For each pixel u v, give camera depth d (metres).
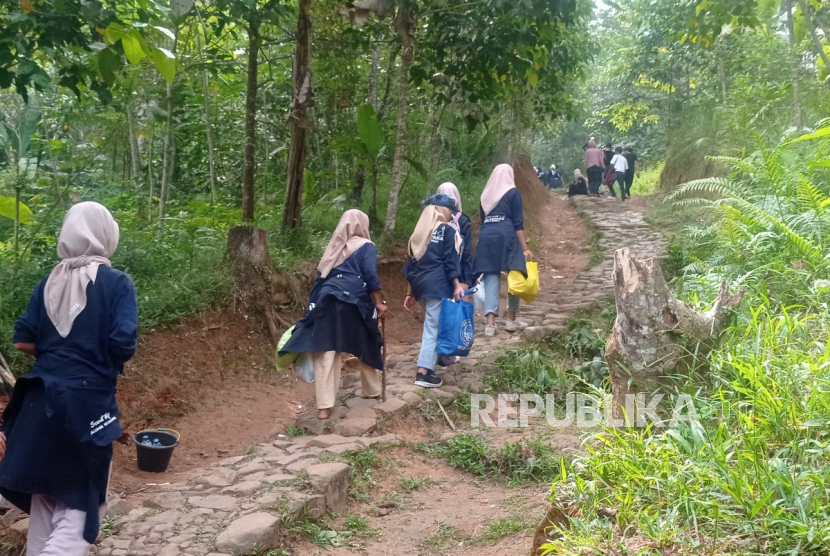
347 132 11.02
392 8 8.48
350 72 10.44
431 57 9.32
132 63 4.71
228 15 8.16
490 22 8.67
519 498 4.51
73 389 3.06
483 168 15.66
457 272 6.06
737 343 4.01
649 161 24.25
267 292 7.02
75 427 3.02
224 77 10.88
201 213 9.08
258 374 6.48
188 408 5.68
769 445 3.12
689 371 3.75
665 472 3.04
